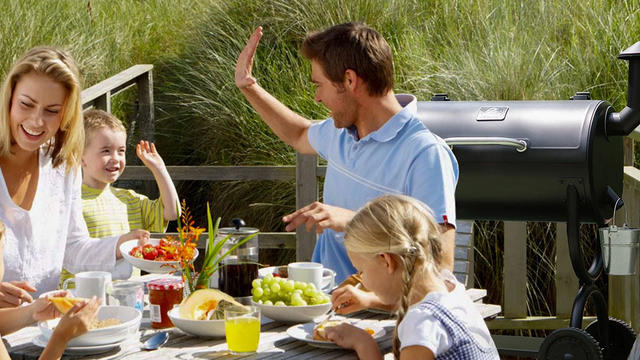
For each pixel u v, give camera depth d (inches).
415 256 82.9
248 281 105.9
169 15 297.1
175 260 111.5
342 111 110.8
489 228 200.5
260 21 267.1
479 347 82.1
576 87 220.1
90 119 151.8
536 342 182.9
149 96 254.5
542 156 146.7
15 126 104.1
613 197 149.9
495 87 219.8
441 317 80.6
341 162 117.0
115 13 306.7
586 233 192.9
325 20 259.8
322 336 91.8
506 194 151.4
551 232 197.0
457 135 153.5
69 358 87.0
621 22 235.5
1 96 105.0
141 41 287.7
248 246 106.3
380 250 83.8
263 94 131.4
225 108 241.8
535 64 228.2
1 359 81.2
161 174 156.9
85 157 151.4
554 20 248.7
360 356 87.6
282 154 229.9
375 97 109.4
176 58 274.4
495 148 150.0
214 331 94.3
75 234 118.6
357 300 98.5
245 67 130.5
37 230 110.1
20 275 109.1
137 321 91.7
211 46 266.8
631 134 172.6
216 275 110.7
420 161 105.6
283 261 220.4
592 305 194.5
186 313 96.2
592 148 144.9
